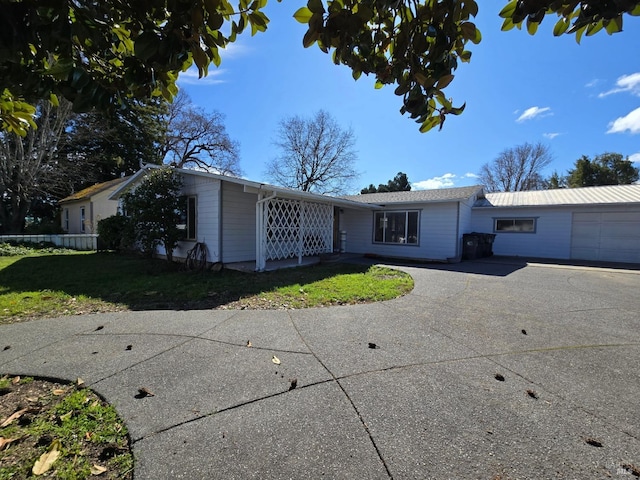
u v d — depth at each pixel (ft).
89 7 3.87
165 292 18.81
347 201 35.27
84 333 11.89
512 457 5.78
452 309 15.61
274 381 8.45
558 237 42.01
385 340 11.44
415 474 5.37
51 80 4.45
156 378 8.54
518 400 7.66
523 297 18.28
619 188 45.88
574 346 11.07
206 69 4.46
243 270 27.14
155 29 4.09
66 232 65.77
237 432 6.40
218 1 4.04
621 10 3.60
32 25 3.52
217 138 93.25
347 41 4.39
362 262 36.37
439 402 7.54
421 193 47.29
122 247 39.52
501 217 45.96
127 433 6.32
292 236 33.45
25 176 52.60
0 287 19.94
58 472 5.31
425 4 4.49
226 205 28.63
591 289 20.75
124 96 5.28
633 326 13.28
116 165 69.82
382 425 6.66
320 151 86.38
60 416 6.82
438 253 39.60
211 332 12.08
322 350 10.49
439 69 4.56
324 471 5.42
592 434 6.45
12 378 8.49
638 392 8.09
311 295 18.21
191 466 5.49
